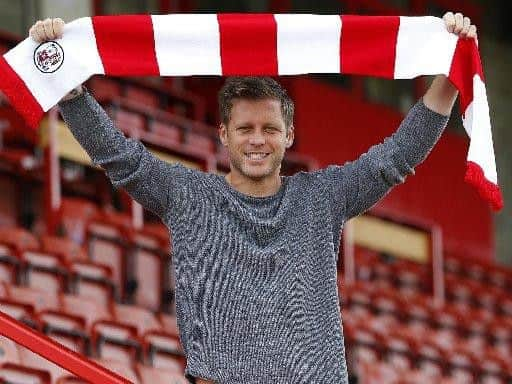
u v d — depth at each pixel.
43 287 11.98
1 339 9.72
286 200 5.09
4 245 12.01
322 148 19.73
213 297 4.93
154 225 14.87
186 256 5.00
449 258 19.98
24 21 18.41
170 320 12.37
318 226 5.08
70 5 18.75
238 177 5.13
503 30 23.69
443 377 14.77
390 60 5.40
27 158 14.61
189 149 15.00
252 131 5.07
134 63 5.32
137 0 19.64
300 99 19.67
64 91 5.18
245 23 5.38
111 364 10.65
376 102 20.64
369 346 14.04
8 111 15.24
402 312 16.34
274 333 4.90
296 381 4.87
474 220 21.48
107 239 13.12
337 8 20.52
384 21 5.41
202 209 5.04
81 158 14.21
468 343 16.59
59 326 10.61
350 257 16.45
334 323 4.97
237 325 4.91
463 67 5.38
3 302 10.55
